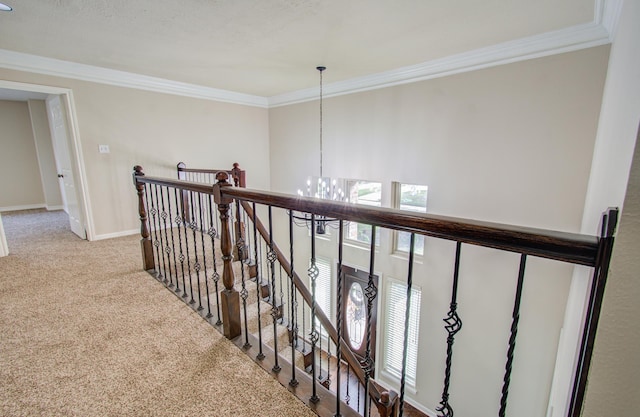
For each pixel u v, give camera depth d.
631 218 0.60
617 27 1.92
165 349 1.66
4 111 5.71
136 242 3.71
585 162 2.59
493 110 3.04
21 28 2.46
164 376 1.46
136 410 1.26
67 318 1.96
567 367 1.76
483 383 3.49
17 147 5.89
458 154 3.35
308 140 5.03
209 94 4.74
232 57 3.20
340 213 1.06
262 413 1.25
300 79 4.16
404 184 4.14
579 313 1.64
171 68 3.62
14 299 2.21
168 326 1.88
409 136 3.75
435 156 3.54
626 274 0.61
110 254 3.24
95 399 1.32
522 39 2.70
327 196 3.93
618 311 0.63
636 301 0.61
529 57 2.76
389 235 4.20
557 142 2.71
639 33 0.95
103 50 2.99
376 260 4.38
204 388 1.38
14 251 3.33
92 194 3.75
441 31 2.53
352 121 4.35
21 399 1.31
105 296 2.26
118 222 4.00
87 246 3.53
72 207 4.03
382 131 4.02
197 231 4.33
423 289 3.90
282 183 5.62
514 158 2.97
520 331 3.18
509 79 2.90
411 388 4.16
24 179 6.02
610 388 0.67
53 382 1.41
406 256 4.11
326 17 2.28
